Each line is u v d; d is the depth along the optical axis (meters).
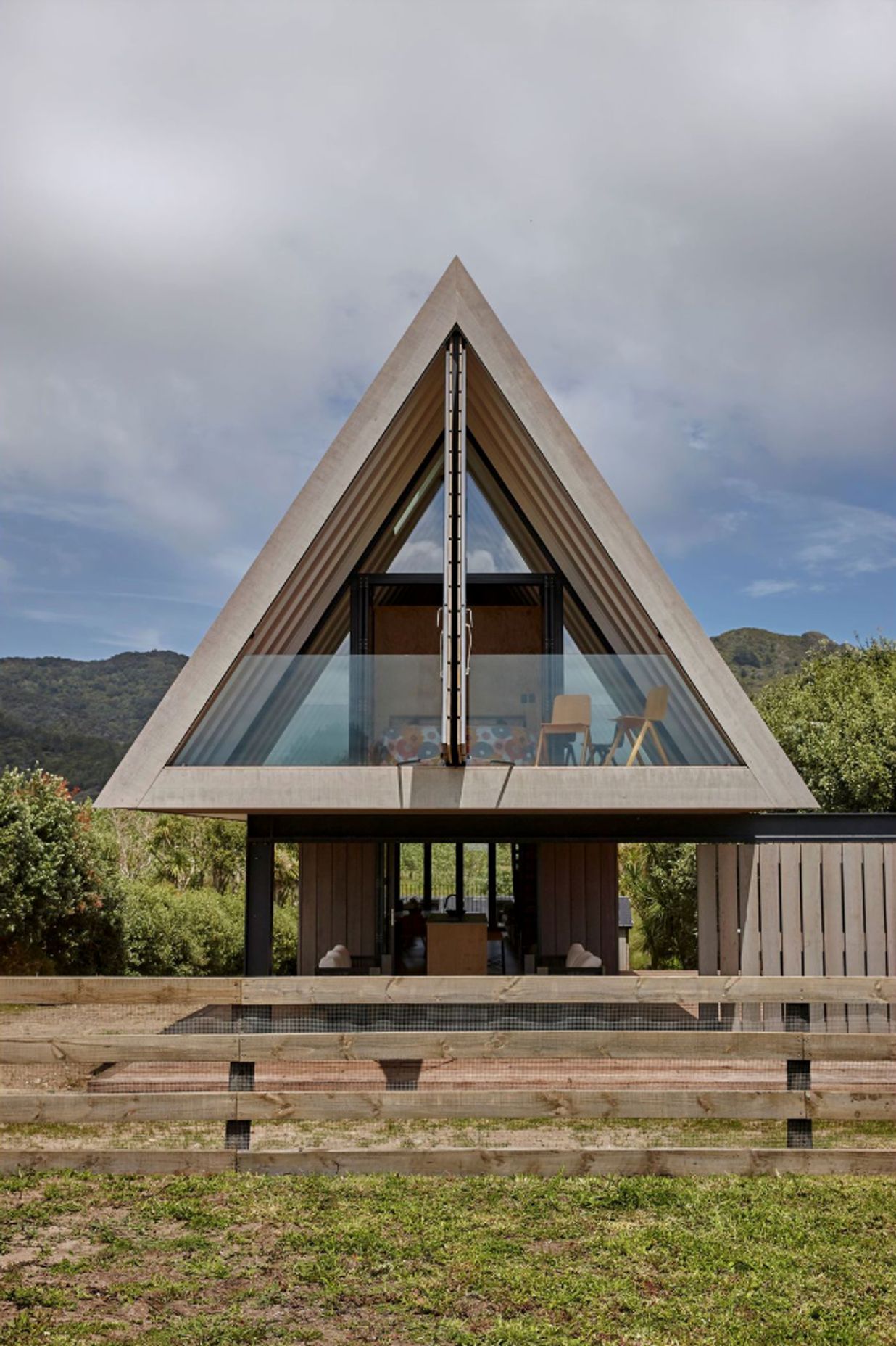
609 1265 5.21
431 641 13.66
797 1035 6.32
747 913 11.34
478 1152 6.24
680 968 25.00
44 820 17.72
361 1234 5.46
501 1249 5.34
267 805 10.84
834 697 27.11
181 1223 5.61
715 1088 8.77
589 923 13.78
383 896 13.97
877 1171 6.28
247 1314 4.68
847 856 11.34
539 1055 6.25
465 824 11.79
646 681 11.24
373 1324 4.61
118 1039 6.21
